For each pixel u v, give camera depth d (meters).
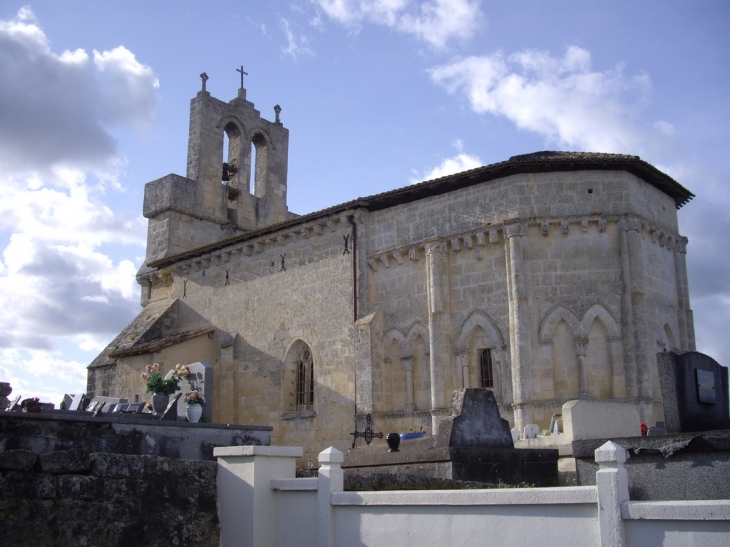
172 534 11.93
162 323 40.22
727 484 13.16
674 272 29.81
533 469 17.86
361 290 31.12
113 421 16.48
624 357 26.06
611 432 20.98
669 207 30.20
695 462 13.60
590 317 26.50
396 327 30.06
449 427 17.48
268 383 34.72
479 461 16.88
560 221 27.09
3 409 17.36
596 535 8.60
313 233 33.84
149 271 43.12
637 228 27.14
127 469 11.77
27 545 10.74
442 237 29.02
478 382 27.75
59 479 11.18
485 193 28.30
